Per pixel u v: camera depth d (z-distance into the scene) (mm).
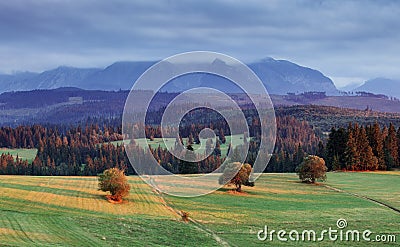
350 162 94062
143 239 32281
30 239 27797
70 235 30562
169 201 46031
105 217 38250
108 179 46250
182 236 34219
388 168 95938
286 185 67688
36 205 42250
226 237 35344
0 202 42562
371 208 52000
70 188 53656
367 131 100188
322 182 73375
